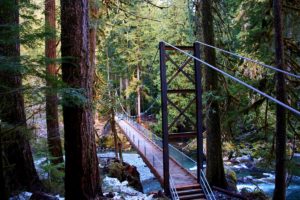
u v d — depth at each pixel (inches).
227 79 362.0
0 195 146.2
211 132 341.7
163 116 303.4
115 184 383.9
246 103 349.7
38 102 187.3
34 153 293.7
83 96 185.8
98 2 367.6
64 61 191.3
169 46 313.6
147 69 1077.8
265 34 306.3
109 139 845.2
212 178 337.7
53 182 294.8
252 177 531.2
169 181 295.3
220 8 363.3
